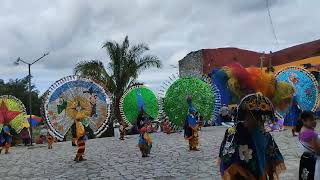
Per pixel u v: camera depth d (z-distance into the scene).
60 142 25.19
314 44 33.94
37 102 66.44
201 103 20.59
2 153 20.69
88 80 20.67
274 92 6.76
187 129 15.85
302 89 20.72
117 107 35.53
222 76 6.88
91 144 21.33
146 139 15.12
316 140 6.58
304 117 6.75
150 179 10.84
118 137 25.78
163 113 21.56
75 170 13.18
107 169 12.90
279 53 36.19
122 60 36.50
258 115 6.40
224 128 25.73
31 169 14.17
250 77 6.68
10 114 23.19
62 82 20.42
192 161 13.32
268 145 6.47
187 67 44.88
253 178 6.27
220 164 6.50
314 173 6.55
